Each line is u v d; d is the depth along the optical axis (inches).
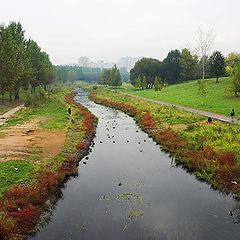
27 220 644.1
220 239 602.9
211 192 840.3
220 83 3543.3
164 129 1594.5
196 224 661.9
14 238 571.2
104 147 1334.9
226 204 764.0
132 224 661.3
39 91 2984.7
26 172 900.0
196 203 768.3
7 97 3201.3
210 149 1101.7
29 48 3358.8
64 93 4384.8
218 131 1346.0
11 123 1694.1
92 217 694.5
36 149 1162.0
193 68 4756.4
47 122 1758.1
